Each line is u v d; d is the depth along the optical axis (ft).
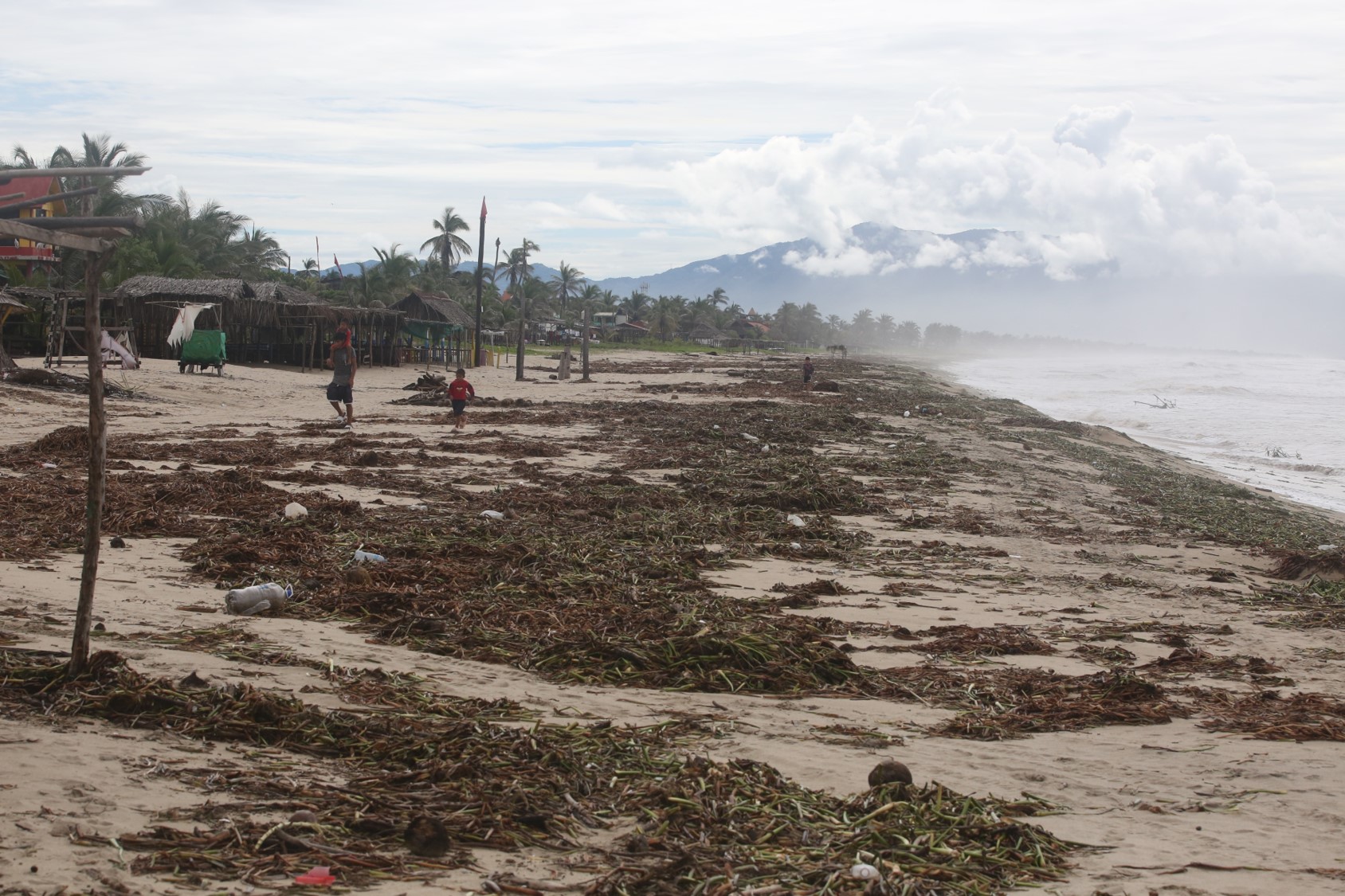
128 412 92.79
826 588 37.35
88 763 15.47
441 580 32.68
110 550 34.47
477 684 22.75
